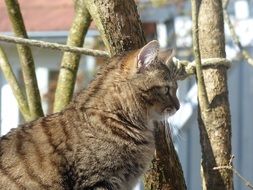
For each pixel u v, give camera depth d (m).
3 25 11.87
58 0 13.12
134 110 5.49
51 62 12.05
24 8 12.80
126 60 5.46
